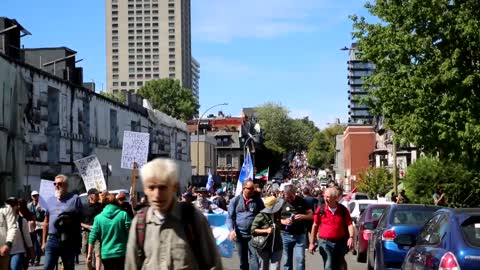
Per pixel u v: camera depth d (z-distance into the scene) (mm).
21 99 34281
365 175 56938
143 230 4922
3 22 36312
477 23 24828
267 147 123562
